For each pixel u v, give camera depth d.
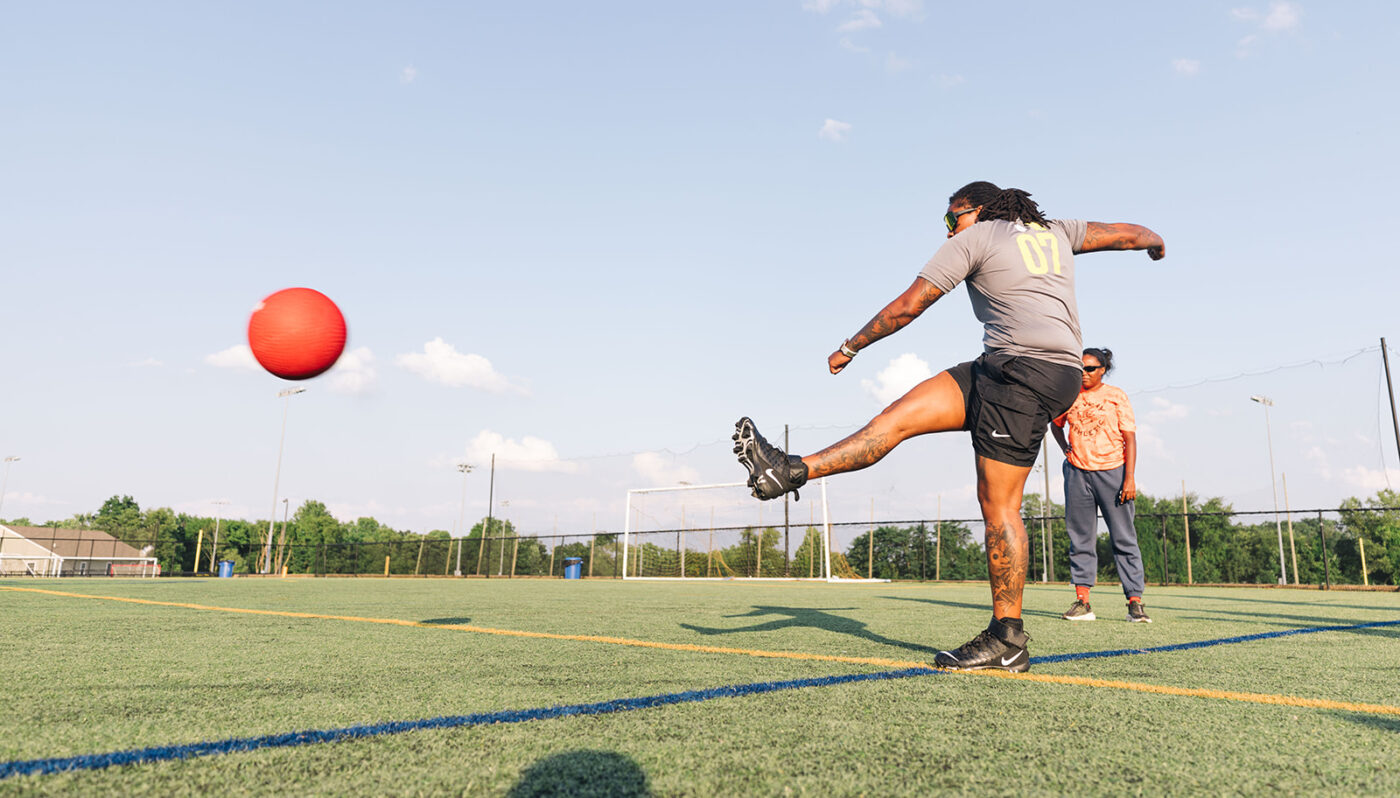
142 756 1.23
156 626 3.63
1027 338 2.34
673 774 1.15
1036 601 6.65
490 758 1.23
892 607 5.48
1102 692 1.88
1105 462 4.40
